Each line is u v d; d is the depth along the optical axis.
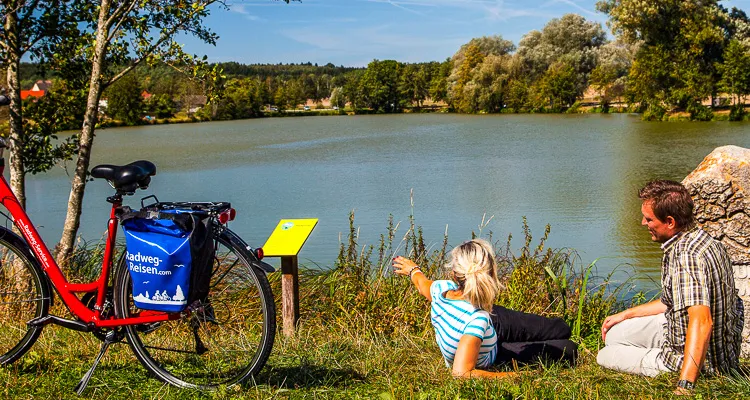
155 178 26.03
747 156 3.89
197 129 70.12
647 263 10.49
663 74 50.50
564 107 77.25
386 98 112.06
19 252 3.23
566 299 5.18
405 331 4.62
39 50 6.58
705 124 46.31
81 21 6.49
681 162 25.47
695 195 3.96
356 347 4.09
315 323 4.81
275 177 25.36
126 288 3.13
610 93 69.81
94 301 3.25
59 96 6.78
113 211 3.13
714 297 3.06
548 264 5.69
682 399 2.93
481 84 84.69
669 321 3.26
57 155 6.82
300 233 4.49
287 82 131.50
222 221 2.90
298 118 100.06
